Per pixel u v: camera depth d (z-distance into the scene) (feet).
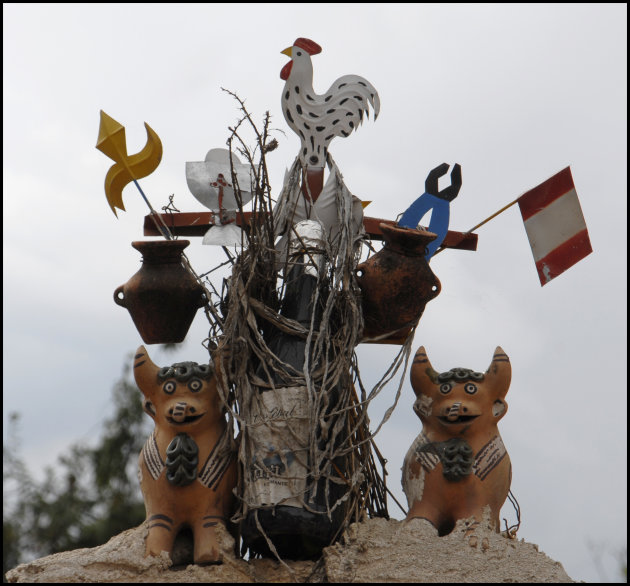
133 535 22.91
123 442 49.26
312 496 22.59
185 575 22.45
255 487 22.74
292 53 26.53
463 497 23.11
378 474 24.31
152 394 23.59
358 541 22.62
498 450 23.47
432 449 23.39
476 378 23.67
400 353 23.89
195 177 25.66
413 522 22.94
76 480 49.03
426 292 24.38
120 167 25.07
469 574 22.08
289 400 23.16
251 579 22.68
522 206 26.86
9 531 47.37
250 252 24.06
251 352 23.88
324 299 24.50
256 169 25.52
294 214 25.41
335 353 23.63
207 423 23.30
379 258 24.44
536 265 26.63
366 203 28.14
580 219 26.58
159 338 24.98
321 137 26.35
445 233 25.93
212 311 24.26
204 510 22.97
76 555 22.76
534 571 22.18
